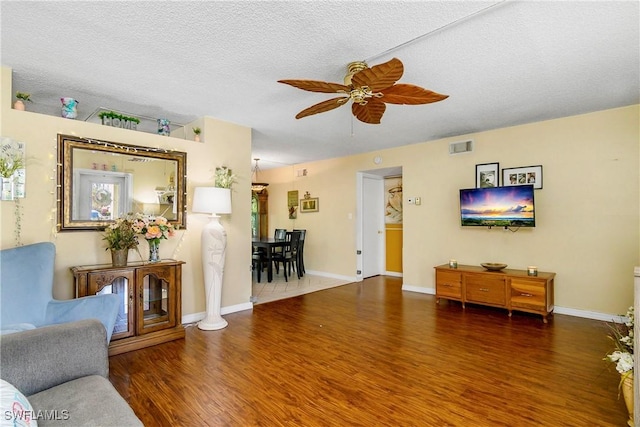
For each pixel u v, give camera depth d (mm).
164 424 1792
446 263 4707
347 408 1946
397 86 2113
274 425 1789
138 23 1945
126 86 2873
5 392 1052
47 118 2715
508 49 2258
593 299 3600
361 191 6051
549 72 2605
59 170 2752
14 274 2004
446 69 2555
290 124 4012
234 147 3980
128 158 3174
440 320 3611
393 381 2262
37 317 2018
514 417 1843
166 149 3426
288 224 7223
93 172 2955
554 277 3791
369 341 2998
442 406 1959
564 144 3762
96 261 2945
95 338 1532
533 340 2988
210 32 2043
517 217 3846
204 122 3713
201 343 2963
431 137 4672
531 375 2326
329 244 6375
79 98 3135
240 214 4055
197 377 2322
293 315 3824
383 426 1778
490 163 4281
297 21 1926
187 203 3576
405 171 5180
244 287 4086
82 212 2879
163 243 3385
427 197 4914
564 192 3766
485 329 3307
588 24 1962
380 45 2201
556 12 1850
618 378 2266
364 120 2830
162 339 2955
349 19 1911
